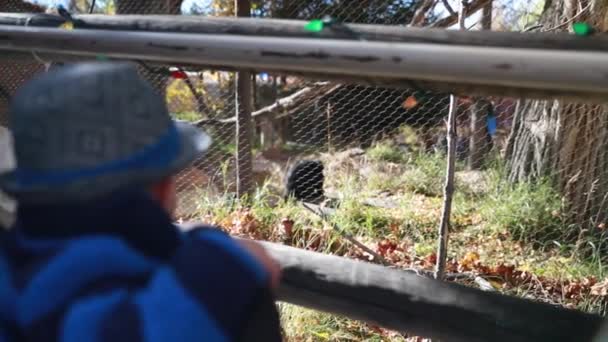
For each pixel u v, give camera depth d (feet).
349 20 19.22
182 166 2.84
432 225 15.10
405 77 3.46
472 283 11.66
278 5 22.99
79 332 2.35
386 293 5.90
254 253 2.90
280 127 34.71
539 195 15.57
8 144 3.98
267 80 34.22
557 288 11.69
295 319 10.21
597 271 12.40
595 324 4.86
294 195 16.63
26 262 2.62
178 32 4.17
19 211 2.69
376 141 25.59
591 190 14.74
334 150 24.79
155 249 2.68
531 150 17.20
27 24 4.87
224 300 2.52
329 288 6.25
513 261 13.24
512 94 3.58
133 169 2.54
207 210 14.61
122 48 4.25
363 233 14.43
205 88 24.17
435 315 5.61
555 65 3.02
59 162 2.46
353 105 20.83
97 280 2.48
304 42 3.66
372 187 19.24
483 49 3.21
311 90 19.93
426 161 20.57
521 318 5.14
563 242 14.30
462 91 3.70
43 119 2.47
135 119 2.58
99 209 2.54
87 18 4.60
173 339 2.36
